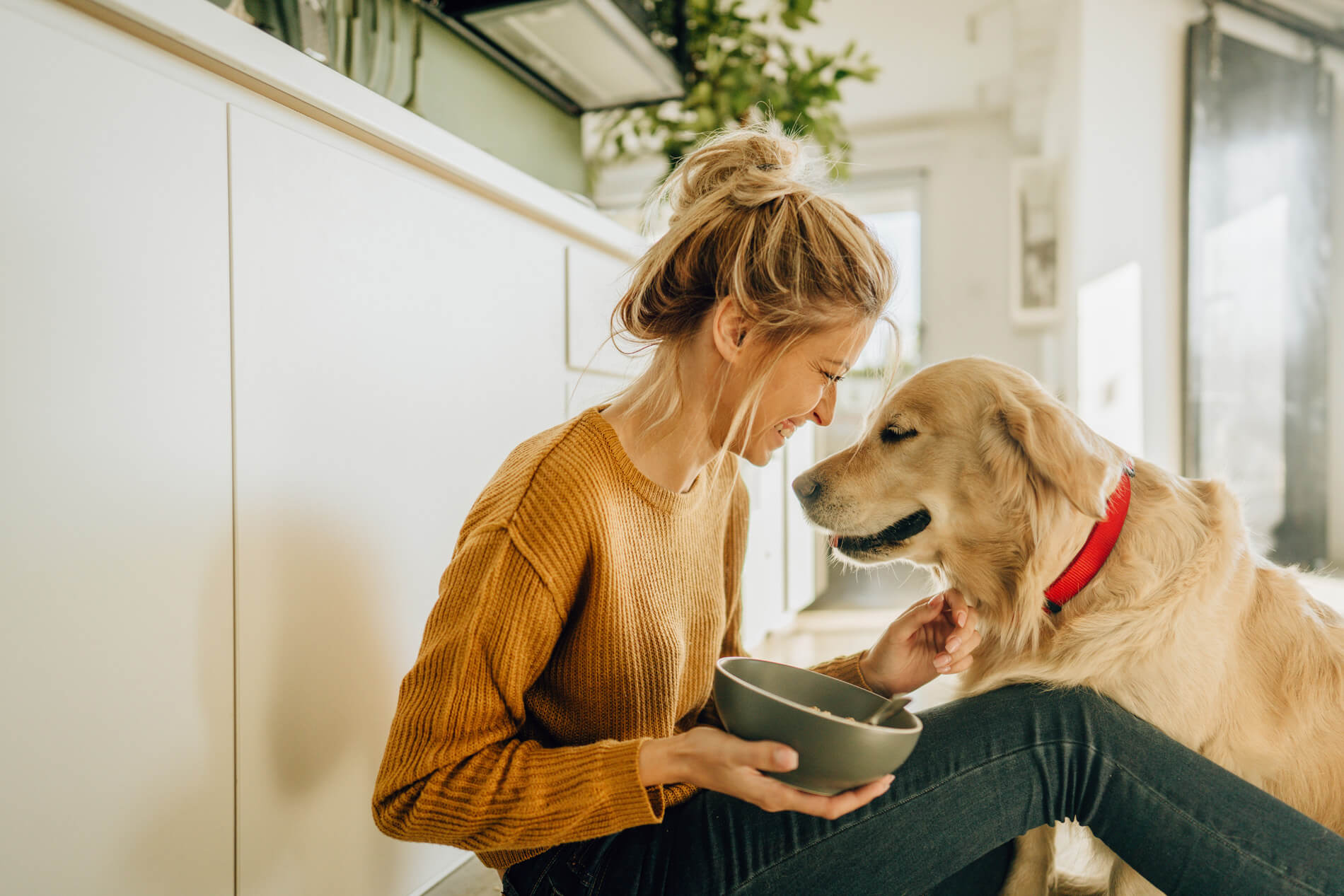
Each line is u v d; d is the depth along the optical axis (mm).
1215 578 990
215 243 746
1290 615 1024
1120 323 3199
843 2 3768
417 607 1026
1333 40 3393
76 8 623
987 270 5172
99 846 646
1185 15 3209
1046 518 1025
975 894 941
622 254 1574
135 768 674
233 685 767
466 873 1160
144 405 679
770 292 679
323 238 874
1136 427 3191
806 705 774
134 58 670
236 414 767
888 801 729
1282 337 3332
